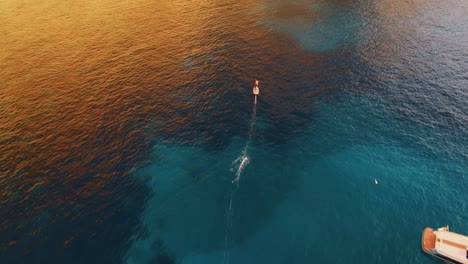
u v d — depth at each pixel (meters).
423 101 64.00
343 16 101.88
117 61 79.12
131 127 59.66
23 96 67.44
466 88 66.38
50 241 41.59
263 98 66.56
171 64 77.75
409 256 40.00
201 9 108.50
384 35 88.56
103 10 107.75
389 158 52.75
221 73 74.38
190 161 53.19
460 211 44.47
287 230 43.31
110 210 45.66
